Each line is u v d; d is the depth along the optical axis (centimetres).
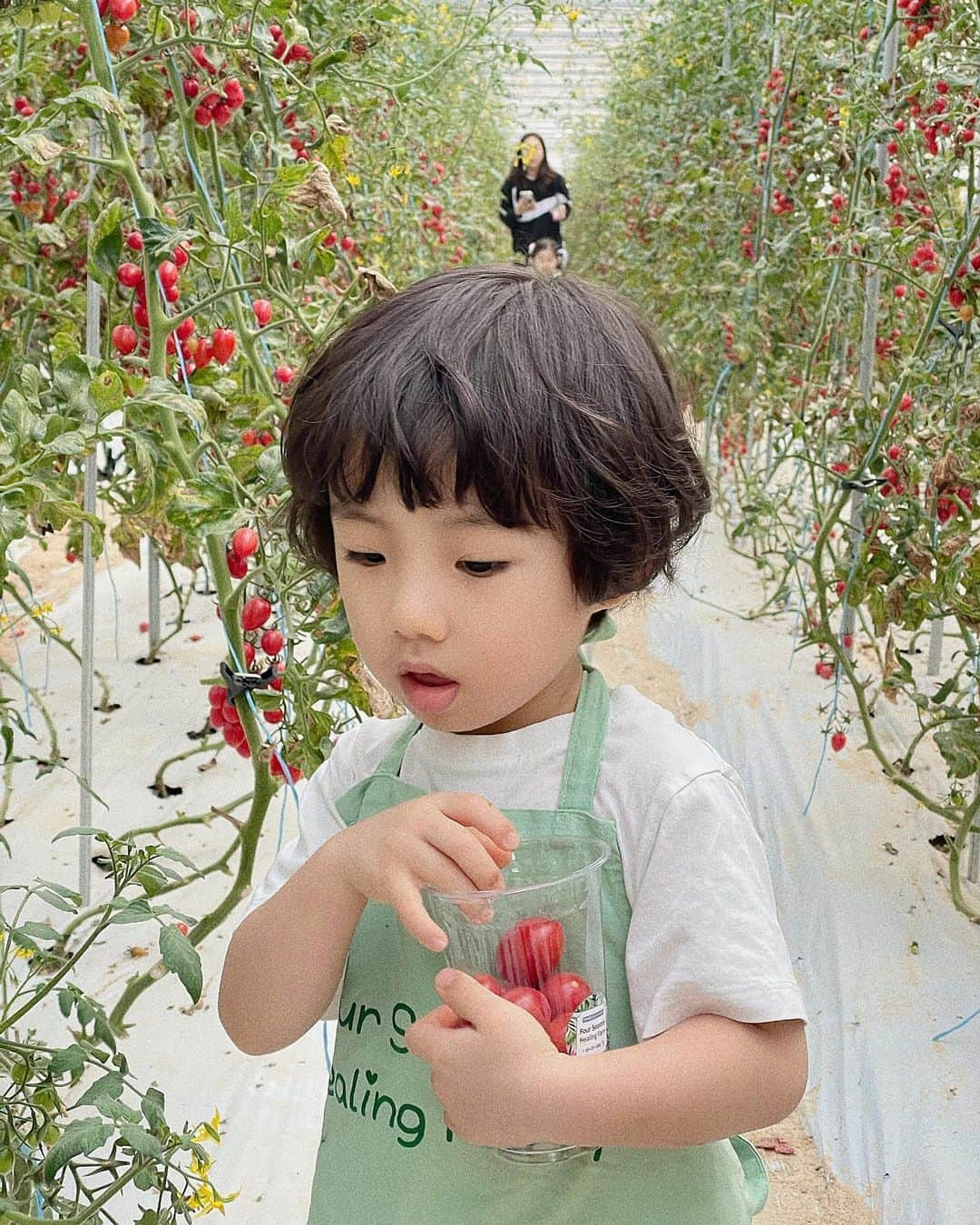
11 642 361
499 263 89
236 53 188
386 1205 88
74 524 183
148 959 225
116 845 121
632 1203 84
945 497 234
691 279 509
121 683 338
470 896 76
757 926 80
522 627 77
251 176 200
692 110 526
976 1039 208
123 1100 189
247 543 149
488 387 74
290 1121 189
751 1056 77
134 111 199
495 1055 74
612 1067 75
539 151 834
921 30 271
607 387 78
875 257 276
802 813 289
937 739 236
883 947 235
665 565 87
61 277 229
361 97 327
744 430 466
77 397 127
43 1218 115
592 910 79
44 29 202
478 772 89
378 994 91
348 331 83
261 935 85
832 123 318
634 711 89
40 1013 207
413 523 76
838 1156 191
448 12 503
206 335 201
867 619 407
